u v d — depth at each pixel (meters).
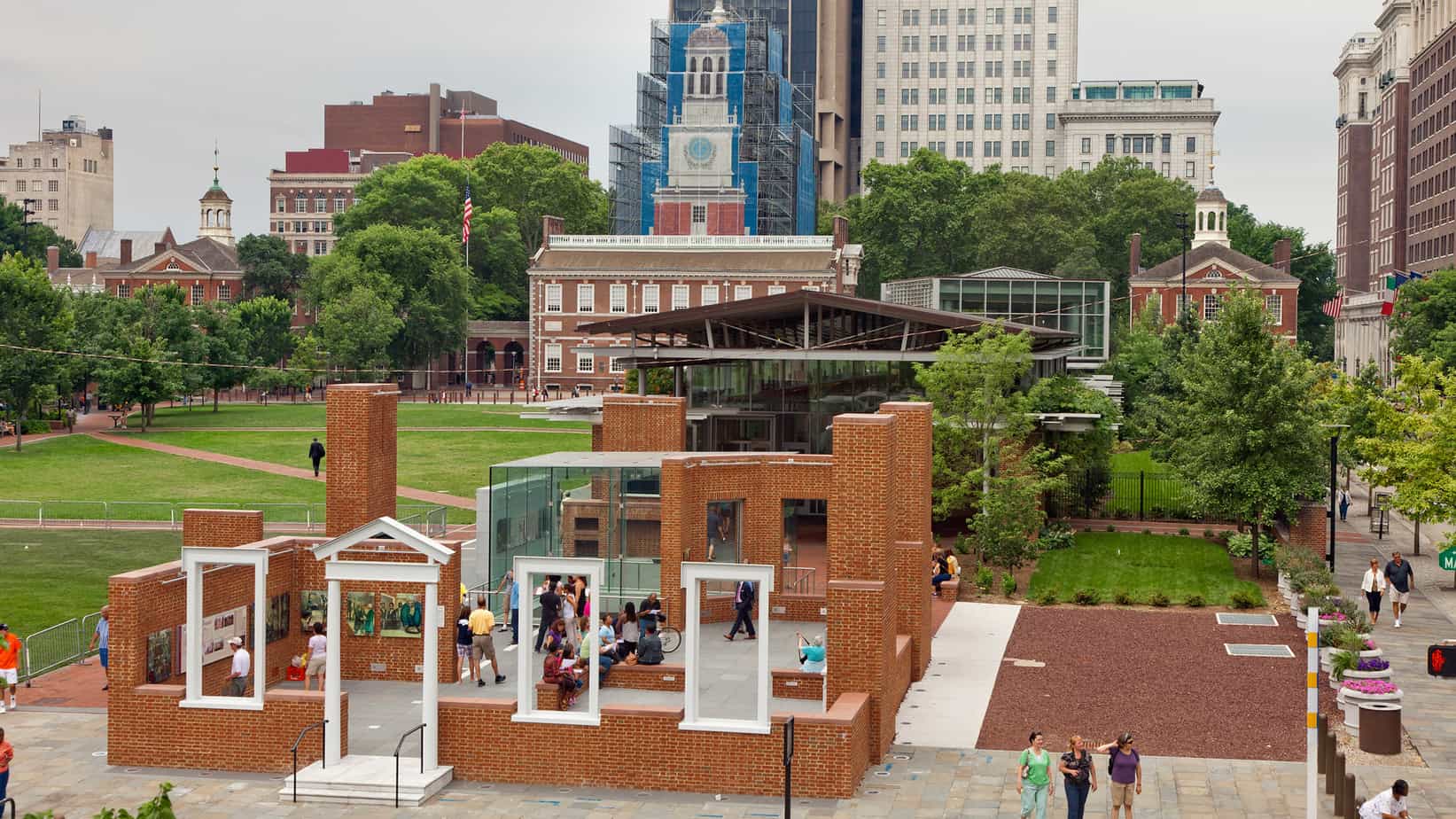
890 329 63.91
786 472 44.44
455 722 31.02
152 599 32.31
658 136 181.00
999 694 37.16
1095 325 100.69
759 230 174.50
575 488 43.56
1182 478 61.47
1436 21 156.62
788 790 25.83
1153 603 48.59
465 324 154.88
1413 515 54.38
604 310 149.25
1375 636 43.81
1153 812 28.03
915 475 39.19
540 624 40.81
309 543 38.06
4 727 34.56
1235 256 138.50
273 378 132.50
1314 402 54.03
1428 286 112.62
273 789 30.11
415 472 87.50
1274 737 33.06
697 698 30.19
